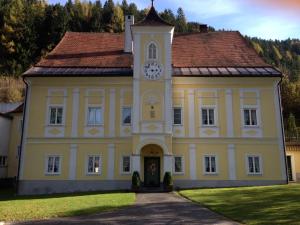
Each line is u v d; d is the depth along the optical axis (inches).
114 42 1509.6
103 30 4121.6
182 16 3900.1
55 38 4247.0
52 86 1299.2
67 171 1246.3
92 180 1239.5
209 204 750.5
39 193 1229.7
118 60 1380.4
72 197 978.7
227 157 1257.4
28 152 1257.4
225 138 1267.2
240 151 1262.3
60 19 4284.0
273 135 1273.4
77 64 1349.7
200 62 1381.6
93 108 1289.4
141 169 1240.8
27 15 4372.5
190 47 1475.1
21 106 1784.0
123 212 669.3
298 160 1552.7
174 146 1262.3
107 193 1088.2
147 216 623.2
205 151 1261.1
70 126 1274.6
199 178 1243.2
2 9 4375.0
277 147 1264.8
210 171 1251.8
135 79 1246.9
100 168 1248.8
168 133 1202.6
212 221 569.6
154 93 1237.1
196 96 1294.3
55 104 1288.1
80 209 691.4
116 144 1261.1
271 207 676.1
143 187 1221.7
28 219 597.9
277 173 1246.9
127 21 1461.6
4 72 4084.6
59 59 1381.6
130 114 1282.0
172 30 1291.8
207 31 1598.2
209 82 1299.2
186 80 1298.0
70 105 1288.1
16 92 3757.4
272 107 1289.4
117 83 1298.0
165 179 1137.4
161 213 655.1
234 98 1294.3
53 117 1284.4
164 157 1182.9
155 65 1258.0
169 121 1214.9
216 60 1391.5
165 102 1229.7
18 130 1748.3
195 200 831.7
